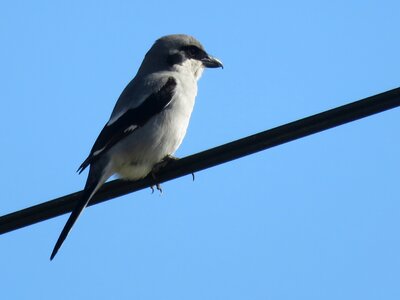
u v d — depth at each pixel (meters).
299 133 8.62
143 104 11.58
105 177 11.09
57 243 9.46
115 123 11.42
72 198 9.98
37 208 9.36
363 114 8.35
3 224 9.03
